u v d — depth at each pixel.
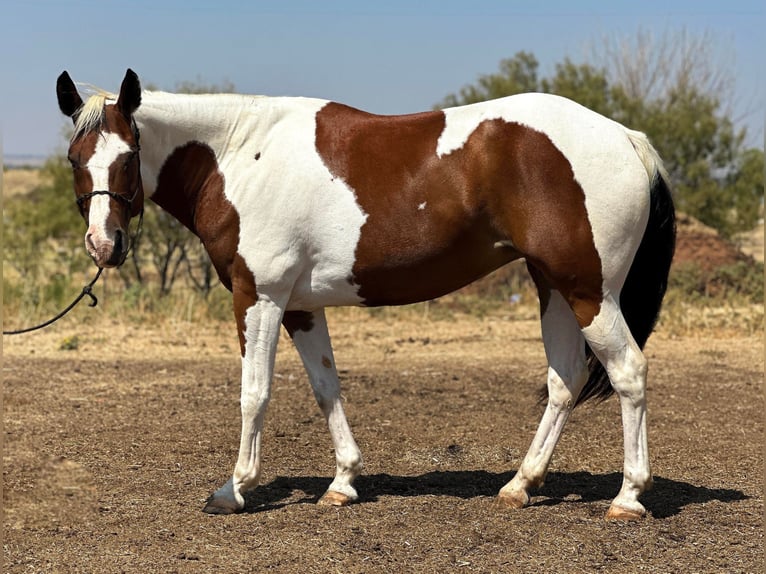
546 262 4.61
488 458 6.24
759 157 20.25
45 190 18.08
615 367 4.70
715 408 7.54
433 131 4.77
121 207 4.68
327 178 4.76
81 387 8.59
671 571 4.16
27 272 15.44
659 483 5.52
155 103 4.93
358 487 5.55
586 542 4.51
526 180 4.58
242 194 4.82
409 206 4.70
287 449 6.51
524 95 4.77
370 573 4.17
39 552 4.46
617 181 4.56
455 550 4.43
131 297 13.52
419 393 8.23
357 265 4.80
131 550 4.47
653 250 4.89
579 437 6.73
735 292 14.23
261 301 4.86
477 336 11.83
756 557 4.30
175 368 9.62
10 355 10.38
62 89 4.79
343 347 11.05
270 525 4.80
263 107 4.94
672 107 21.88
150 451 6.36
